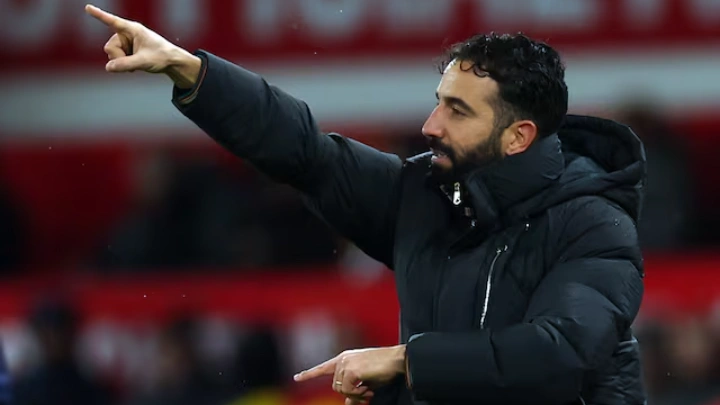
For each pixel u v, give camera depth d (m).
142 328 23.23
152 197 28.81
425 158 11.12
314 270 27.16
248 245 27.39
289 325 22.67
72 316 23.38
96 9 10.13
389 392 10.62
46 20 30.05
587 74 28.22
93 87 30.20
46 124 30.42
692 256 24.52
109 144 30.36
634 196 10.53
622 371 10.44
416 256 10.66
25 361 23.38
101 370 23.22
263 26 28.77
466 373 9.46
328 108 28.77
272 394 22.34
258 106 10.51
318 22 28.72
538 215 10.31
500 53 10.34
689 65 28.20
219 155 29.88
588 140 10.87
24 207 31.41
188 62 10.30
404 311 10.63
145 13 28.95
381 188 11.16
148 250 27.50
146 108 30.19
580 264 10.00
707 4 28.11
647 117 26.41
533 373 9.41
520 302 10.14
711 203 28.80
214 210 27.67
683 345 21.27
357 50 28.67
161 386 22.91
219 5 28.73
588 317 9.60
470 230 10.34
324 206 11.09
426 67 28.48
